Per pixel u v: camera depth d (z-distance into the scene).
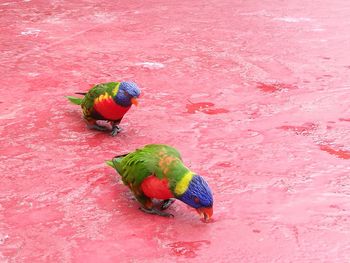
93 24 9.05
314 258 3.30
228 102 5.88
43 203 3.84
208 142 4.90
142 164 3.56
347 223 3.67
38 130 5.04
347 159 4.61
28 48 7.59
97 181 4.16
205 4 10.94
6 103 5.64
